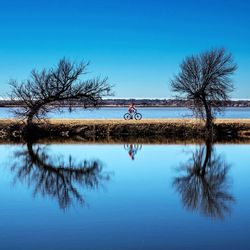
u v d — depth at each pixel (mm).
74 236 16875
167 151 41906
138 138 52812
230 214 19938
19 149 43281
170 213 20141
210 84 52375
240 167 33406
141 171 31734
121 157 38469
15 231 17484
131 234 17078
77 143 48000
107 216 19609
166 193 24375
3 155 39531
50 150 42688
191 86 52875
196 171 31594
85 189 25578
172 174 30500
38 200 22750
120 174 30547
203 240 16375
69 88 52750
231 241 16281
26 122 53781
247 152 41062
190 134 54000
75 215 19781
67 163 35438
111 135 54344
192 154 40000
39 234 17109
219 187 26234
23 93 52625
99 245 15898
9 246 15797
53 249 15508
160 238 16641
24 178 29328
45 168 33375
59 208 21031
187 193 24344
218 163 35250
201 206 21422
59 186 26547
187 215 19766
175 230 17578
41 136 53500
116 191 24922
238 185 26844
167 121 57344
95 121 57469
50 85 52406
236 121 57656
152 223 18516
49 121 55781
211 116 54000
